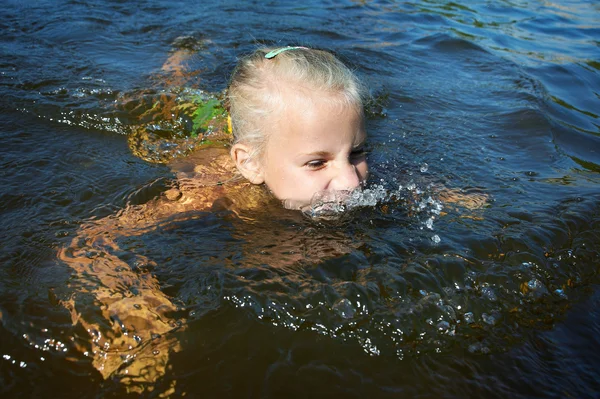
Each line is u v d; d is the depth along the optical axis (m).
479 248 0.41
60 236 0.43
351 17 1.14
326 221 0.46
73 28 0.93
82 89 0.71
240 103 0.52
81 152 0.58
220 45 0.92
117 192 0.50
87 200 0.49
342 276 0.38
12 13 0.98
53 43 0.86
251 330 0.34
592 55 0.97
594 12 1.27
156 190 0.51
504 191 0.52
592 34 1.10
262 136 0.49
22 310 0.35
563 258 0.41
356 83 0.49
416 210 0.47
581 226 0.45
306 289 0.37
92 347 0.33
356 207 0.47
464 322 0.35
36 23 0.94
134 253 0.41
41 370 0.31
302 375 0.31
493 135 0.65
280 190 0.49
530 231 0.43
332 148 0.46
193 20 1.04
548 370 0.32
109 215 0.47
